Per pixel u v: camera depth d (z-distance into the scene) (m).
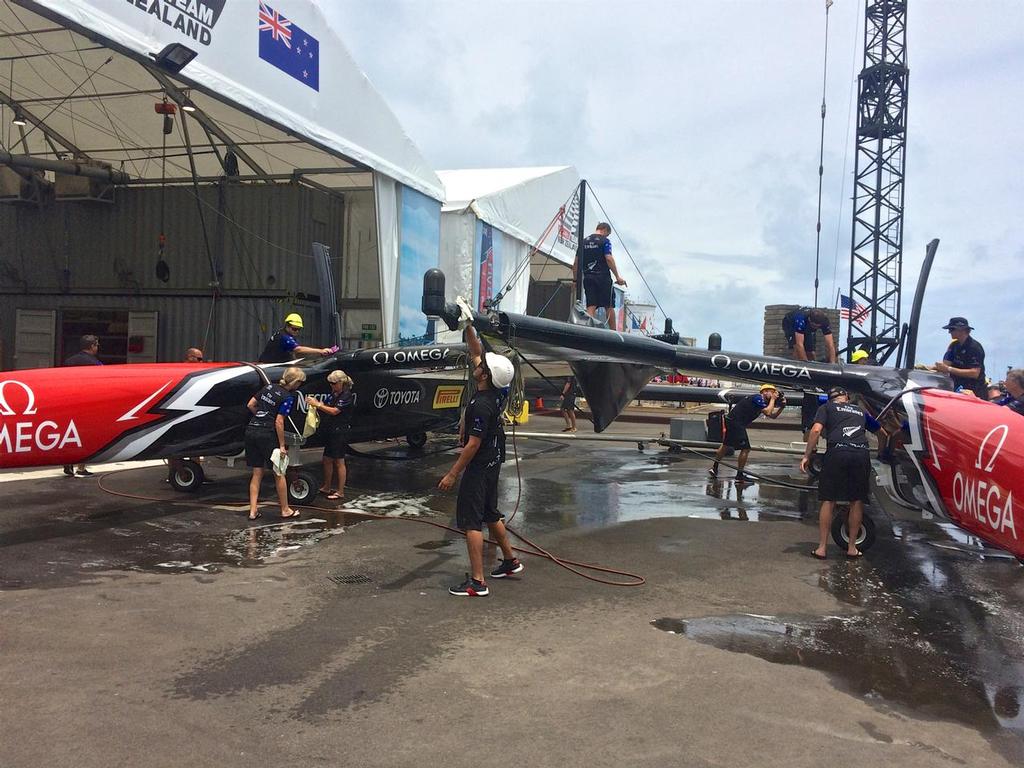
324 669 3.72
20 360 15.07
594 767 2.86
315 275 14.55
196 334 14.30
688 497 9.38
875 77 39.91
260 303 13.95
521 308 19.02
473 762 2.87
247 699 3.36
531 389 12.77
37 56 10.54
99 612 4.46
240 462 10.57
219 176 14.60
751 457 14.18
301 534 6.62
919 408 6.34
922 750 3.09
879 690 3.70
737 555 6.42
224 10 9.09
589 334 6.46
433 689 3.53
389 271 13.66
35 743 2.91
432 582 5.31
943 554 6.71
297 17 10.52
